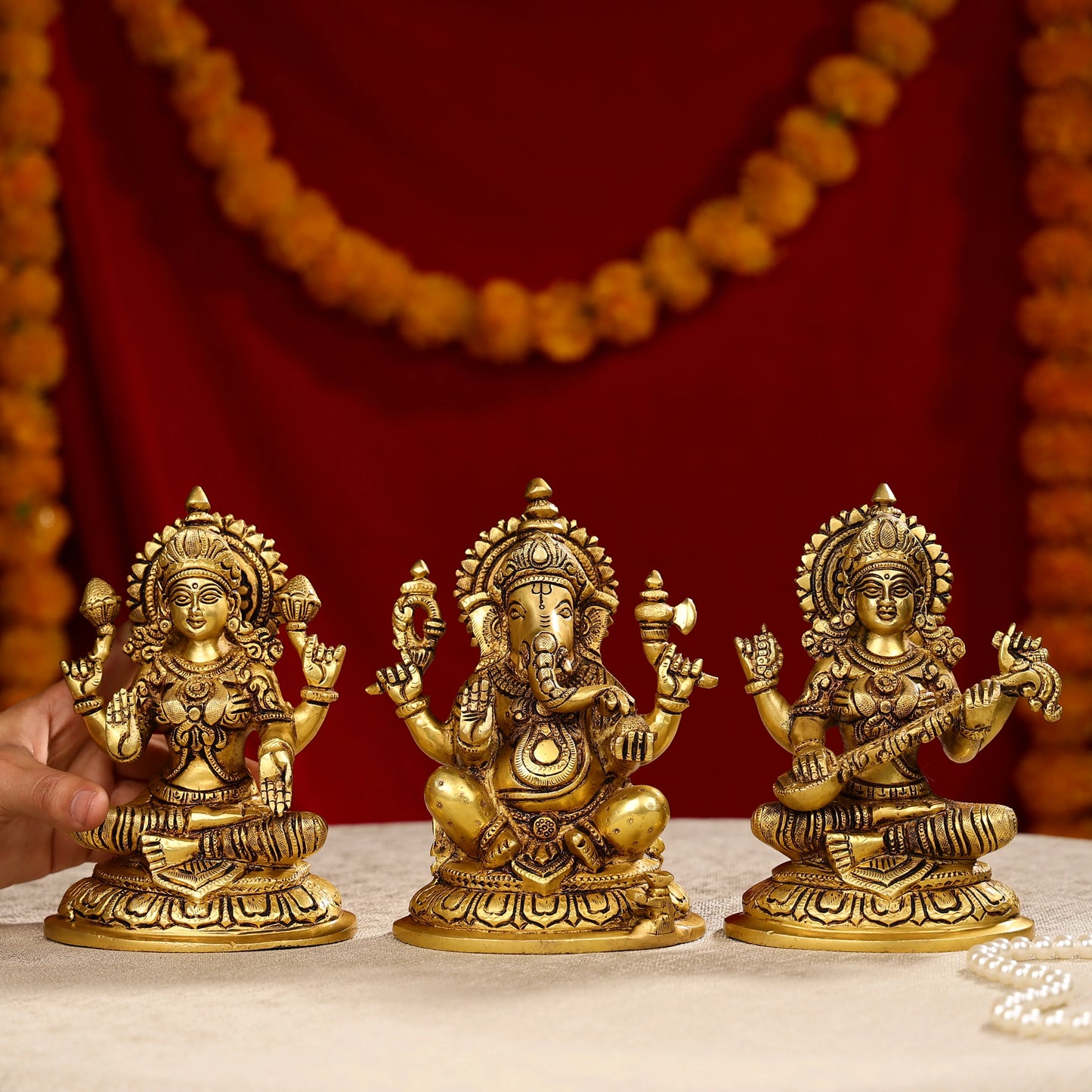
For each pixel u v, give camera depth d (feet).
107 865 8.27
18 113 17.02
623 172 18.44
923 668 8.54
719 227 17.79
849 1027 5.97
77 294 17.70
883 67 17.98
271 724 8.39
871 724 8.43
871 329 18.58
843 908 7.82
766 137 18.42
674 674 8.18
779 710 8.60
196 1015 6.20
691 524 18.63
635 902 7.89
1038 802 18.49
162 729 8.45
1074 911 8.55
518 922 7.73
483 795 8.09
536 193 18.40
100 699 8.45
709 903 8.98
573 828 7.96
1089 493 18.33
